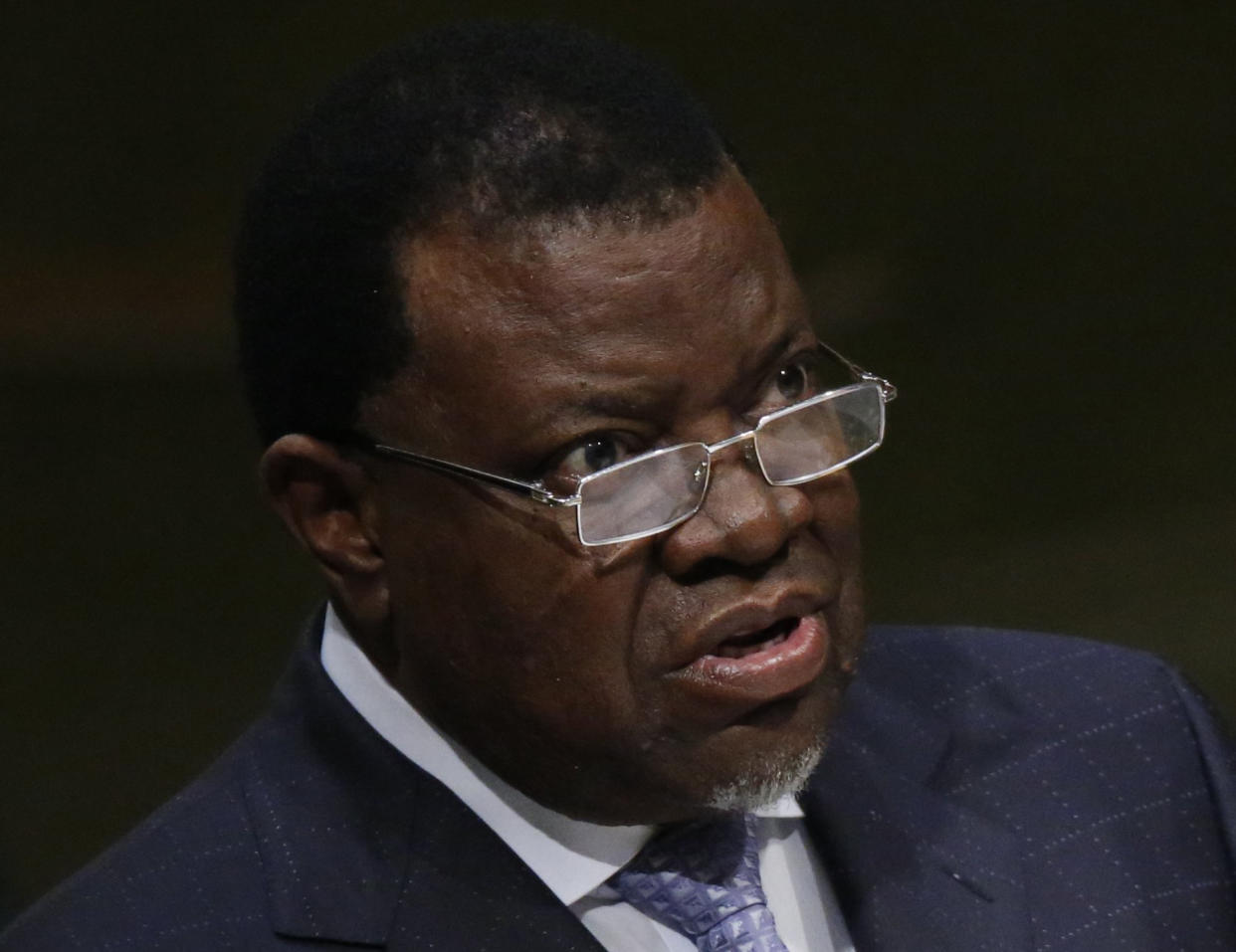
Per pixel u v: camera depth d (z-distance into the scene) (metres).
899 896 5.34
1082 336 24.41
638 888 5.06
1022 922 5.37
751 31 29.92
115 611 20.03
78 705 18.16
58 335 26.69
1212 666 17.12
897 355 24.84
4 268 27.81
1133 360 23.70
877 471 22.05
